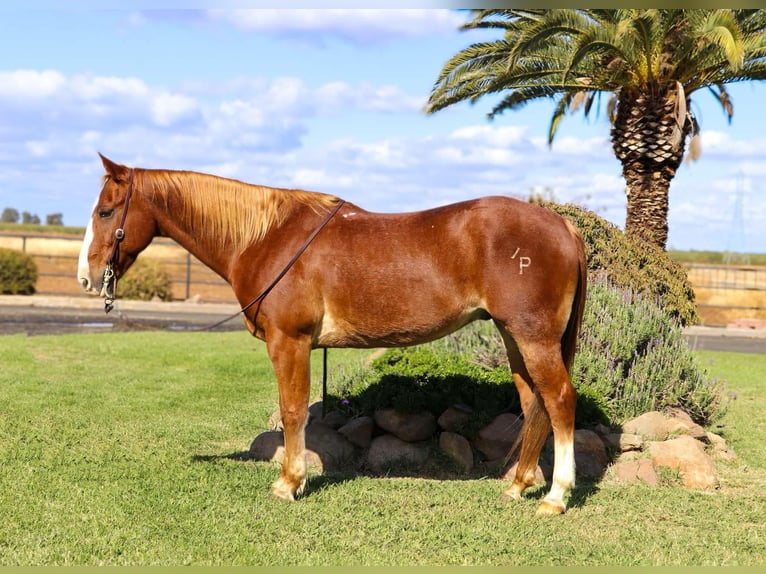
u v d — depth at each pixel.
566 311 5.04
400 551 4.53
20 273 23.69
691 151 14.62
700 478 6.14
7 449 6.48
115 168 5.54
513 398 6.91
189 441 7.09
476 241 5.02
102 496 5.35
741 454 7.20
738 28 11.27
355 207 5.51
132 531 4.73
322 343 5.42
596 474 6.19
